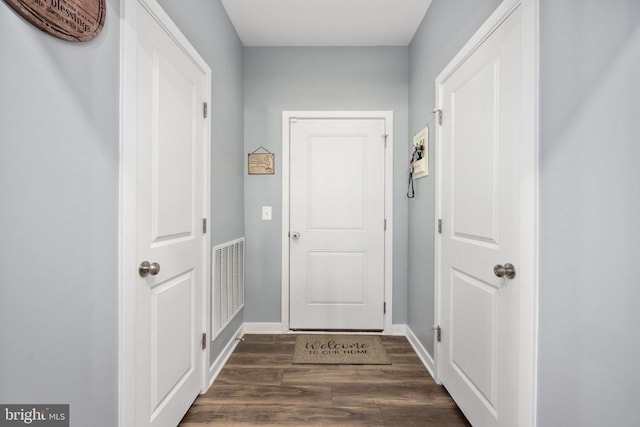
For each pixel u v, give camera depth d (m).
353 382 1.82
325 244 2.55
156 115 1.20
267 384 1.79
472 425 1.42
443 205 1.79
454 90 1.64
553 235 0.92
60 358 0.78
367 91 2.53
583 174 0.82
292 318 2.56
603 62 0.76
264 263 2.56
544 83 0.96
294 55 2.54
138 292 1.08
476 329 1.40
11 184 0.65
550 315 0.94
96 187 0.89
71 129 0.80
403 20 2.19
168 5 1.31
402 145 2.53
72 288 0.81
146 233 1.14
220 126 1.97
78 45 0.82
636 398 0.69
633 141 0.69
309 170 2.55
